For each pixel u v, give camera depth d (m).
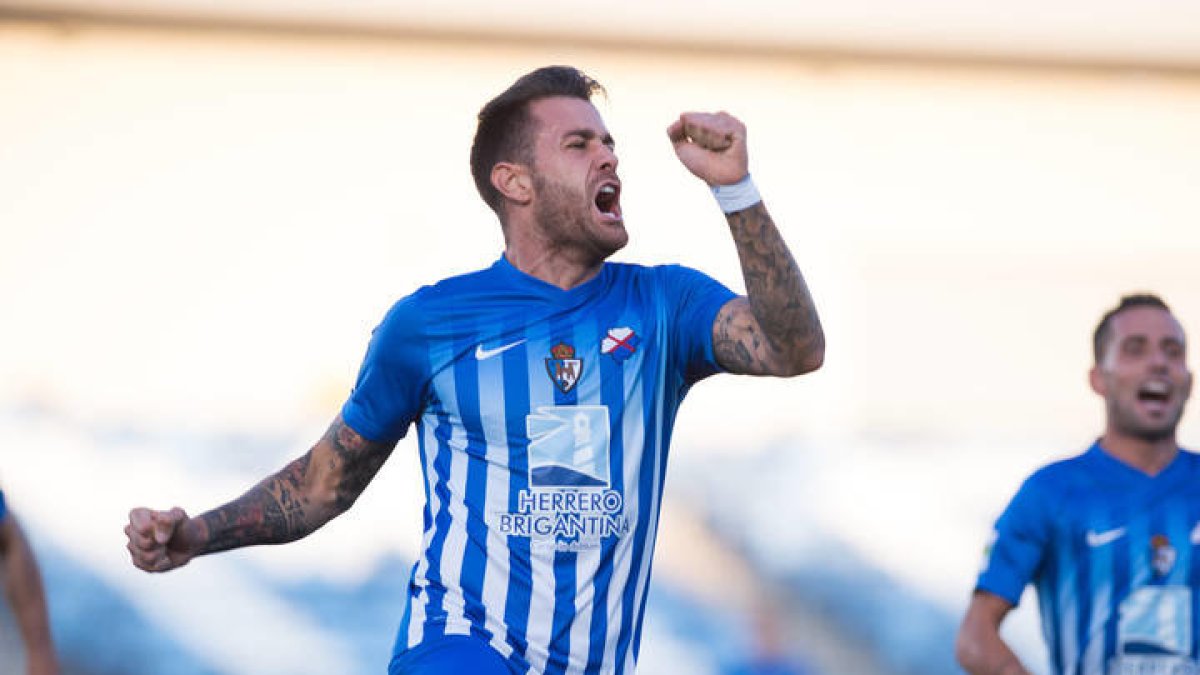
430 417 10.81
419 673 10.05
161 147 47.72
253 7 47.94
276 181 48.03
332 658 38.22
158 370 46.75
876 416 49.56
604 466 10.38
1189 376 15.64
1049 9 50.91
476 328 10.54
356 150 48.38
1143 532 15.34
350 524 39.75
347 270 47.94
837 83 50.78
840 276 50.50
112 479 42.62
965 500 45.97
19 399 45.75
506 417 10.42
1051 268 51.69
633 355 10.48
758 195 9.77
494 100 11.02
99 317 46.78
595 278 10.78
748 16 49.75
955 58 51.22
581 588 10.33
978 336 50.91
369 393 10.84
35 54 47.44
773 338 10.00
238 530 10.87
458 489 10.55
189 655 38.25
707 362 10.58
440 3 48.47
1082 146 51.97
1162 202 52.03
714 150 9.76
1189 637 15.28
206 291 47.31
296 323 47.50
